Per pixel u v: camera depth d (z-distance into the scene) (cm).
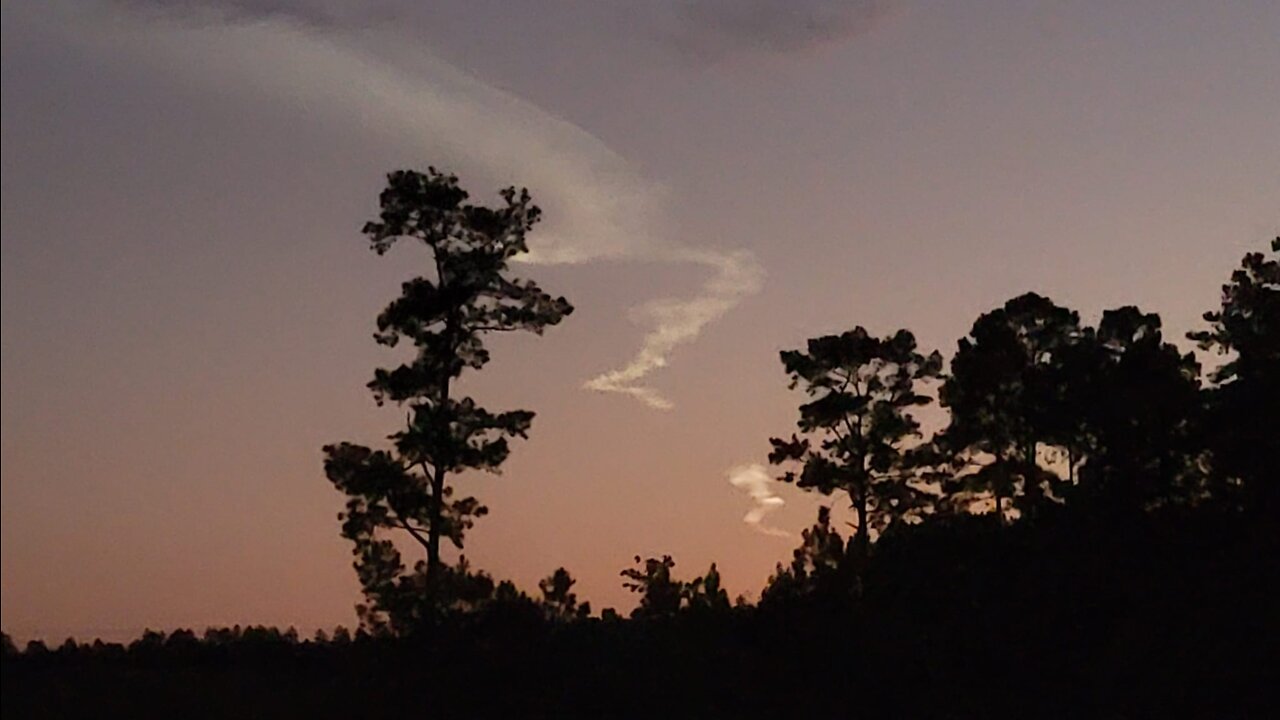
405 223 5419
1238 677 4834
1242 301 6544
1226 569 5378
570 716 4512
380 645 4859
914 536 5997
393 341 5409
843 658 5047
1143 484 5828
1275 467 5594
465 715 4450
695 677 4878
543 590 5397
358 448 5228
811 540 6381
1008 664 5050
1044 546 5678
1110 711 4756
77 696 4203
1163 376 5850
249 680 4569
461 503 5253
